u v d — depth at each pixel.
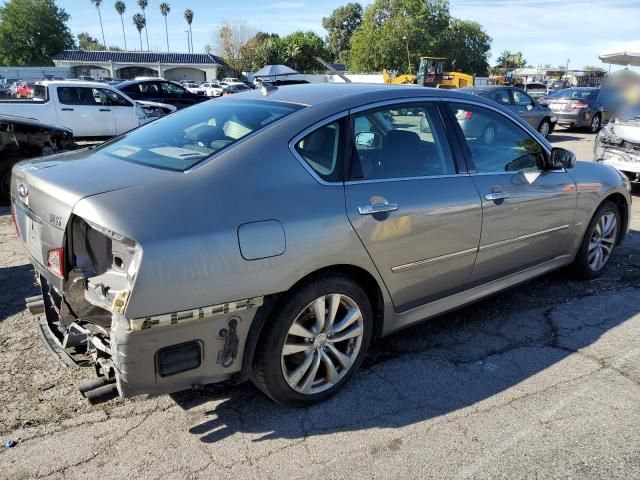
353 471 2.45
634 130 8.08
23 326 3.75
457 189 3.32
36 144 7.79
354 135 2.97
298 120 2.84
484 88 15.75
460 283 3.52
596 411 2.91
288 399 2.80
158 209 2.31
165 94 18.70
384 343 3.64
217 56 71.44
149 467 2.44
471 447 2.62
